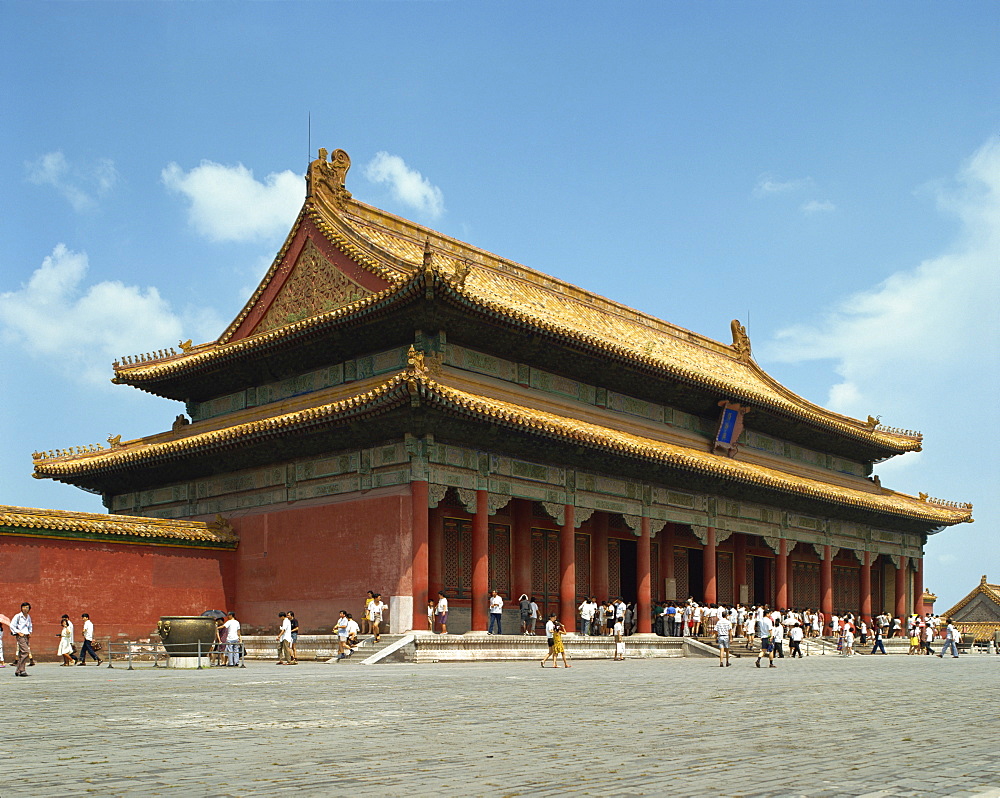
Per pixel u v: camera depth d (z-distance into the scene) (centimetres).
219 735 1653
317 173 5791
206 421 6094
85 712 2034
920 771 1335
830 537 7350
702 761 1405
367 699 2386
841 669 4434
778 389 8012
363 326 5122
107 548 4934
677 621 5888
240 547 5381
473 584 4812
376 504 4738
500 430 4894
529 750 1503
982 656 7225
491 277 6300
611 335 6550
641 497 5822
